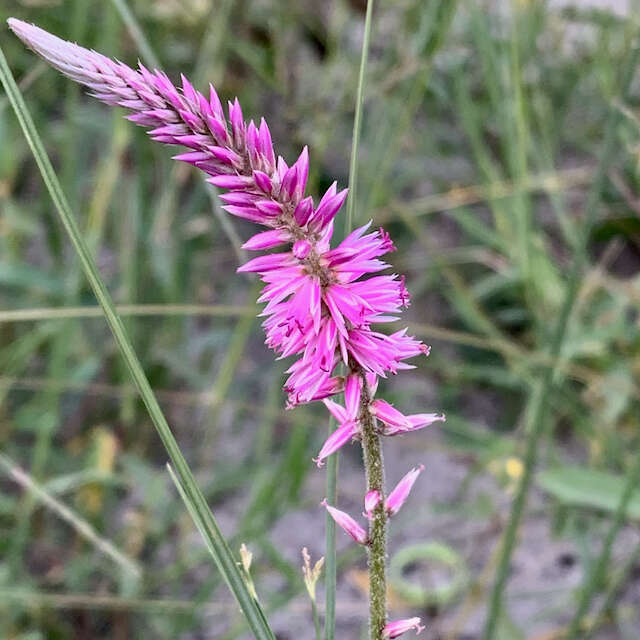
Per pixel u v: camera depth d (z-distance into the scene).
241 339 0.32
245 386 0.37
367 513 0.13
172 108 0.11
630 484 0.22
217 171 0.12
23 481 0.21
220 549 0.13
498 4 0.38
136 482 0.32
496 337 0.35
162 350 0.35
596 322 0.36
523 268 0.34
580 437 0.36
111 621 0.30
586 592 0.23
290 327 0.12
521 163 0.34
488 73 0.37
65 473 0.33
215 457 0.36
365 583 0.31
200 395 0.34
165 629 0.28
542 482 0.28
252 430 0.37
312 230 0.12
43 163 0.13
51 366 0.33
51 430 0.32
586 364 0.36
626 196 0.35
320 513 0.34
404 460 0.37
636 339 0.35
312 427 0.36
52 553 0.31
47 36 0.11
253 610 0.13
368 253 0.12
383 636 0.13
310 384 0.12
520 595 0.28
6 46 0.37
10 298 0.37
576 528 0.29
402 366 0.12
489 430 0.38
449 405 0.38
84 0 0.33
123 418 0.34
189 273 0.38
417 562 0.31
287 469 0.30
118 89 0.11
